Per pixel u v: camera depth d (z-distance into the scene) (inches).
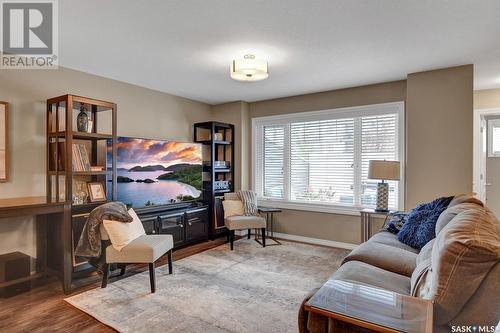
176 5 83.0
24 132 121.6
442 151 134.8
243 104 206.8
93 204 124.3
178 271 130.3
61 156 118.6
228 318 89.8
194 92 181.9
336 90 175.8
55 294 106.3
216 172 203.2
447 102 134.0
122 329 83.6
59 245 112.6
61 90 133.3
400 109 155.3
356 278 70.9
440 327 51.0
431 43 108.3
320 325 52.7
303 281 119.1
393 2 81.4
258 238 192.9
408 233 107.3
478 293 47.1
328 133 181.2
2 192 115.8
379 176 142.0
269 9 85.4
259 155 209.3
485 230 54.5
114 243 107.5
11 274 106.9
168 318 89.7
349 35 102.0
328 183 181.3
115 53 118.3
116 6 83.3
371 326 45.5
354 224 170.1
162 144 168.4
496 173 200.7
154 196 162.7
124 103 159.0
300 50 115.2
